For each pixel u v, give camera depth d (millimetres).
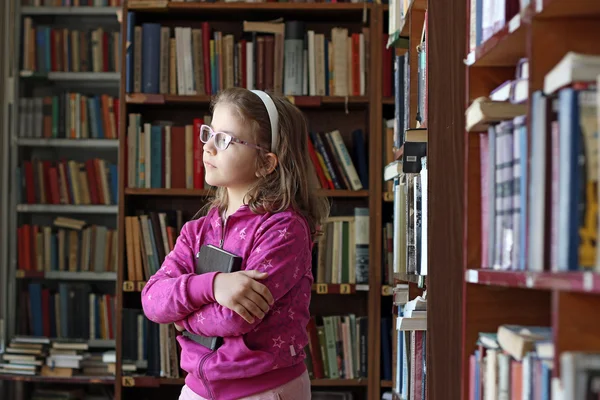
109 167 4270
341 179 3561
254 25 3559
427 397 1776
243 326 1758
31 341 3799
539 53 1200
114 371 3779
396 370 2510
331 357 3477
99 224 4363
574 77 1040
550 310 1573
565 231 1036
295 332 1872
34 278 4309
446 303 1779
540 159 1126
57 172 4254
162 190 3514
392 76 3523
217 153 1949
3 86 4250
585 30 1200
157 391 3793
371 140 3504
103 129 4277
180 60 3555
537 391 1213
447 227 1790
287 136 2016
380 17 3527
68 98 4270
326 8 3566
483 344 1542
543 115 1117
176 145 3568
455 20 1823
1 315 4160
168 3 3549
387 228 3500
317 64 3557
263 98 2014
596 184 1017
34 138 4250
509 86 1383
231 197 2014
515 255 1309
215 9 3600
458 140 1805
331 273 3510
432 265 1787
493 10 1507
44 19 4418
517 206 1310
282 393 1839
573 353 999
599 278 910
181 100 3541
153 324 3477
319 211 2137
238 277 1747
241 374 1799
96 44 4328
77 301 4195
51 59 4316
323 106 3680
